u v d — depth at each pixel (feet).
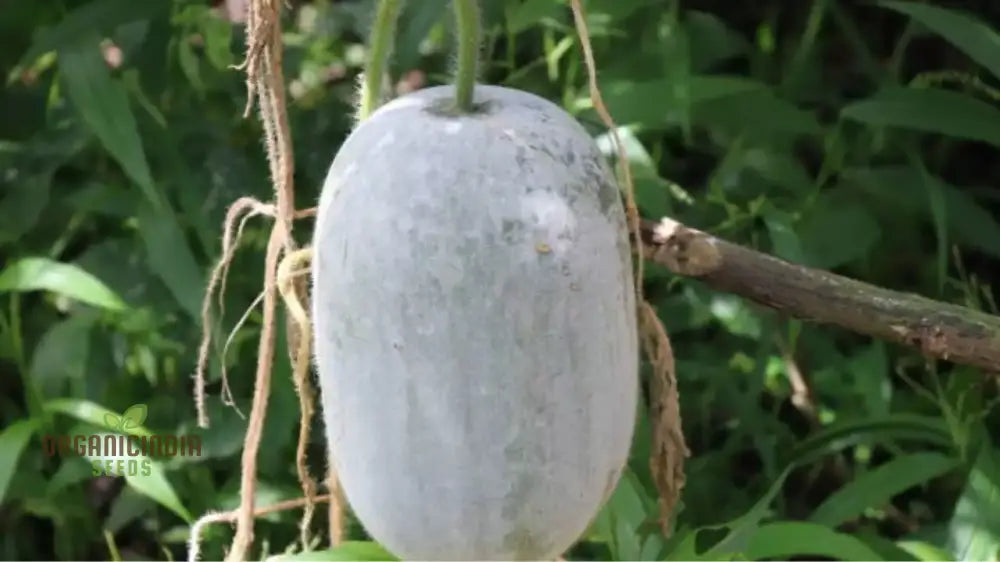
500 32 9.20
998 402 8.55
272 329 6.02
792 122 9.00
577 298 5.19
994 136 7.94
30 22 9.20
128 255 8.83
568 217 5.19
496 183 5.15
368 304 5.20
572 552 8.52
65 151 8.87
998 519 7.14
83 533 9.17
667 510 6.00
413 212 5.15
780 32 10.98
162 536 8.70
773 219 8.32
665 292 9.29
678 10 10.10
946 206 8.72
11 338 8.60
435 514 5.30
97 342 8.71
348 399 5.31
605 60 9.29
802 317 6.20
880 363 8.54
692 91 8.37
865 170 8.86
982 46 7.84
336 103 9.34
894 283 9.66
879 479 7.41
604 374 5.27
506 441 5.22
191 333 8.70
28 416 9.28
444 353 5.16
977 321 6.12
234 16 8.98
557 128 5.29
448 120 5.24
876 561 6.87
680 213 9.02
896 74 9.72
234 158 8.77
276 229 5.94
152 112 8.71
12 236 8.70
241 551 6.17
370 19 9.34
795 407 9.59
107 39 8.97
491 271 5.14
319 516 8.62
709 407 9.29
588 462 5.31
